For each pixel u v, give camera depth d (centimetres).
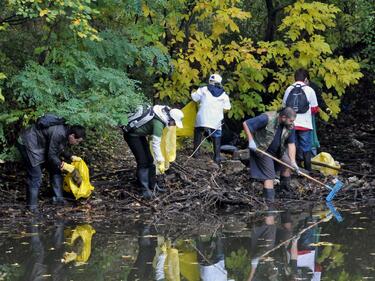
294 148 1348
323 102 1809
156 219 1230
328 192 1429
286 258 958
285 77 1805
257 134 1338
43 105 1278
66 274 882
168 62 1582
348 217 1235
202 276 875
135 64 1639
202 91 1619
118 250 1009
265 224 1187
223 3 1714
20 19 1326
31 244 1042
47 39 1342
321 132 2209
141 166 1340
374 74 2358
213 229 1155
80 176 1291
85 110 1257
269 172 1348
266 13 2100
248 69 1795
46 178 1452
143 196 1340
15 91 1273
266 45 1794
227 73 1853
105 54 1383
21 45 1359
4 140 1298
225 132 1923
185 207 1303
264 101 1962
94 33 1355
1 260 949
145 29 1548
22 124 1346
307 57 1775
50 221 1208
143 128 1323
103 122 1295
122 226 1173
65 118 1248
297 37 1808
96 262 941
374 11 2025
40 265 923
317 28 1773
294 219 1225
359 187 1465
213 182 1400
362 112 2373
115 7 1424
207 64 1744
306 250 999
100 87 1328
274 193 1380
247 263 936
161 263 938
